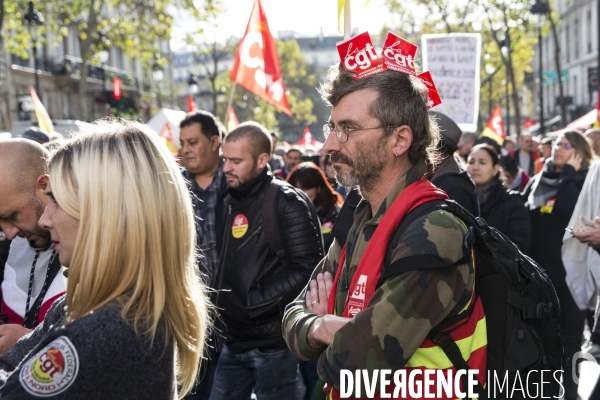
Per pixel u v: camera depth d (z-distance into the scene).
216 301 3.74
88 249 1.71
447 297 1.87
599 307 3.50
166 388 1.71
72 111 37.94
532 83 56.94
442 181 3.86
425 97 2.15
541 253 5.61
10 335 2.32
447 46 6.58
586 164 5.54
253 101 56.19
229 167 3.69
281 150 17.23
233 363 3.82
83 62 25.20
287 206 3.67
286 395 3.76
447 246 1.87
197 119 4.20
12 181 2.51
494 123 12.91
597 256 4.95
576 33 45.56
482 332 2.02
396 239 1.97
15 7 22.00
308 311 2.23
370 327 1.86
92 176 1.73
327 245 5.60
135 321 1.65
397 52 2.13
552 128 41.94
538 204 5.66
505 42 25.56
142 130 1.84
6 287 2.82
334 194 5.77
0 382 1.80
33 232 2.60
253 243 3.68
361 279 2.01
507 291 2.04
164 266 1.78
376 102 2.06
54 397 1.56
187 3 23.20
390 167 2.10
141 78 46.28
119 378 1.60
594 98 40.53
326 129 2.24
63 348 1.58
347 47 2.11
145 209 1.74
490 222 5.38
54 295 2.64
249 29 7.09
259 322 3.66
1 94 30.47
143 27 25.34
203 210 4.21
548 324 2.12
